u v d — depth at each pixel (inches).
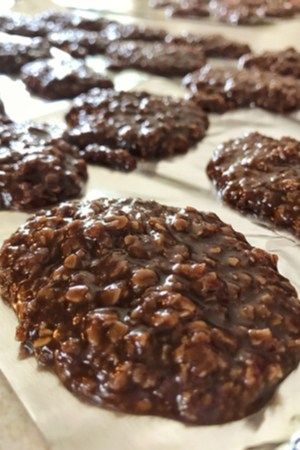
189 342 7.3
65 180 11.4
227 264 8.5
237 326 7.7
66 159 11.9
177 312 7.5
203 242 8.8
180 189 11.9
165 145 12.8
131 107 13.6
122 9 22.7
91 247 8.4
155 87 15.8
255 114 14.4
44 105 14.8
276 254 9.9
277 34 20.2
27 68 15.9
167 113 13.4
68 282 8.1
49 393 7.7
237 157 12.1
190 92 15.3
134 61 16.7
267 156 11.6
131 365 7.3
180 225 8.8
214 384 7.3
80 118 13.7
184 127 13.2
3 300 8.9
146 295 7.7
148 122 13.0
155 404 7.3
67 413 7.4
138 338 7.3
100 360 7.4
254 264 8.7
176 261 8.2
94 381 7.5
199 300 7.8
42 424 7.3
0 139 12.0
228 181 11.5
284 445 7.1
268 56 16.5
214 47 17.9
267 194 10.9
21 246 8.9
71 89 15.1
